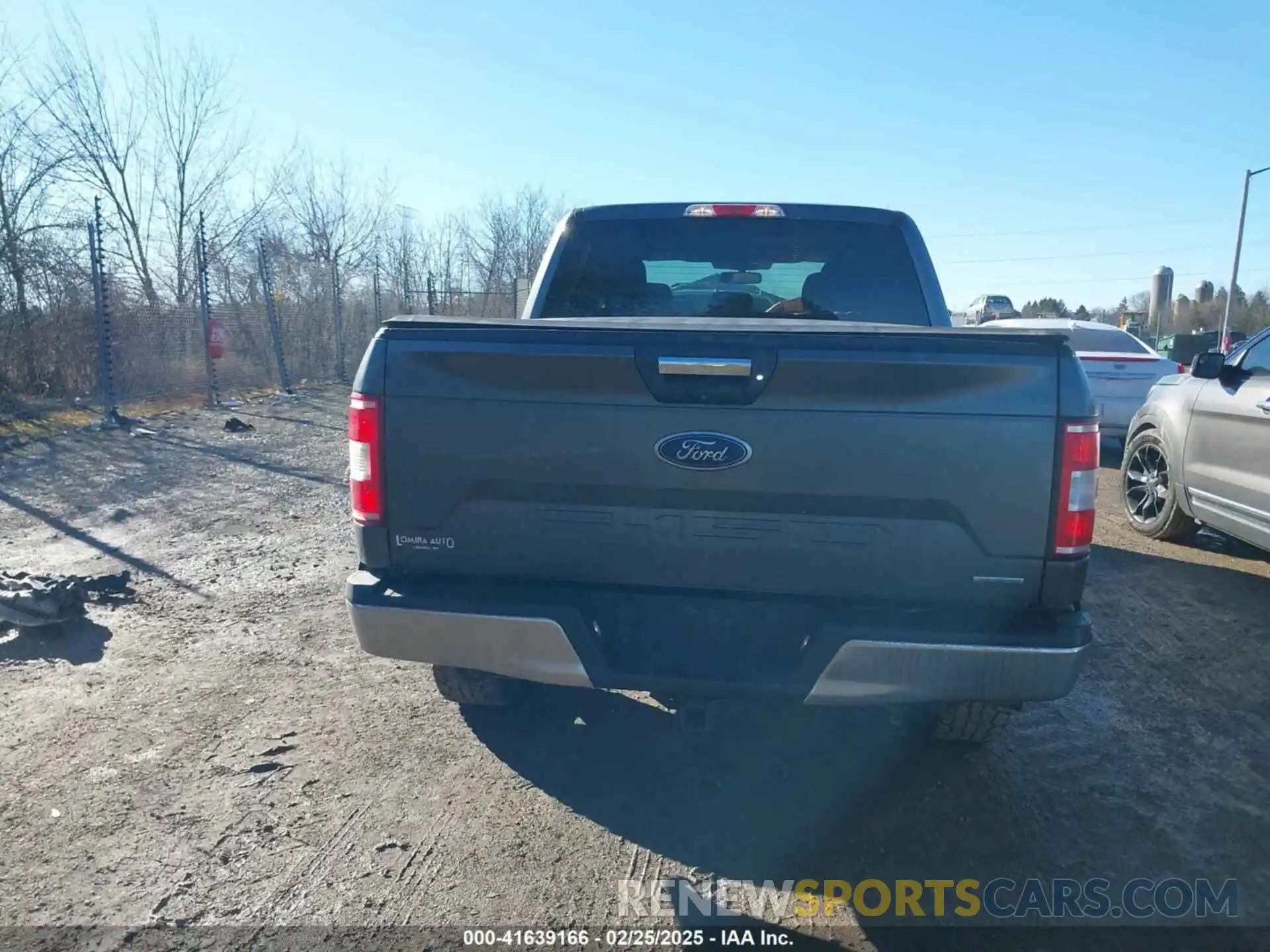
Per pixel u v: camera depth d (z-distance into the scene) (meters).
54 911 2.55
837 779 3.38
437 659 2.84
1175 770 3.49
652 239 4.37
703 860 2.87
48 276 12.41
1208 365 6.00
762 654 2.76
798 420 2.62
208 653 4.38
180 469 8.78
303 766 3.37
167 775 3.28
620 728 3.73
